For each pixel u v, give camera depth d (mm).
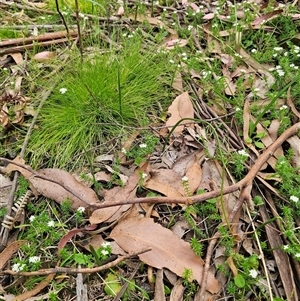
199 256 331
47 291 330
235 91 482
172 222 364
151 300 323
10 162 358
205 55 532
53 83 466
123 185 379
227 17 567
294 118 452
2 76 493
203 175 396
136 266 337
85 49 511
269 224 359
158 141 417
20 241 345
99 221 354
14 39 526
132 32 535
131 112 448
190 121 439
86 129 427
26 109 445
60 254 331
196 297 320
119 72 439
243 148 417
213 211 364
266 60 515
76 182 378
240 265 331
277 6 614
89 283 332
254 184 388
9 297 322
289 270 333
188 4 602
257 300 324
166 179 385
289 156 399
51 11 594
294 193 363
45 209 375
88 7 599
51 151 412
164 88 483
